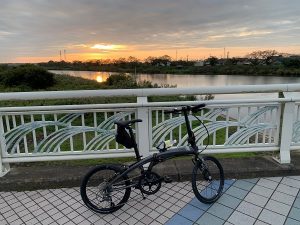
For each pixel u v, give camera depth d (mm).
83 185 2648
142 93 3051
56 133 3219
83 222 2529
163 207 2730
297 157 3604
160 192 3016
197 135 3266
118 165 2689
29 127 3180
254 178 3279
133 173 2949
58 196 3014
